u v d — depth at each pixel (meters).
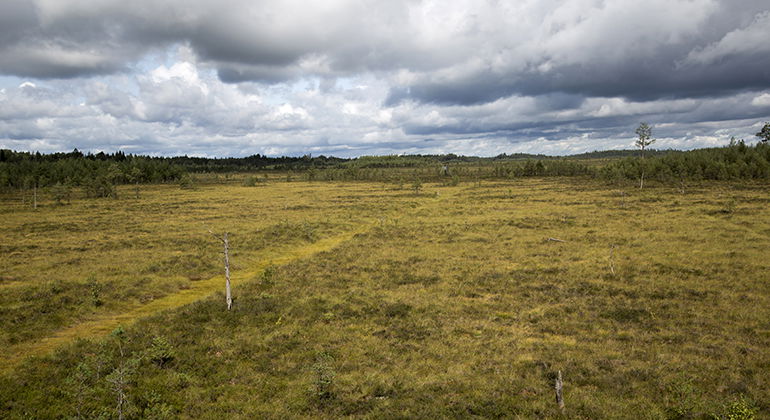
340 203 99.88
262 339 23.86
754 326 23.23
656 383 17.41
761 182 102.88
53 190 111.50
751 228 49.44
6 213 84.44
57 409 16.36
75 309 28.30
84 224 69.12
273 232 59.91
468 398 16.84
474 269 39.16
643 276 34.03
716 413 14.69
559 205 81.94
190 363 20.73
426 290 33.34
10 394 17.17
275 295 31.83
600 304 28.53
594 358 20.22
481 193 114.56
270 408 16.72
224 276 40.00
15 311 26.34
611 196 91.94
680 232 49.50
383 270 39.84
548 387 17.52
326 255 46.75
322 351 22.14
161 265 40.97
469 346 22.50
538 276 36.00
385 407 16.41
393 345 23.02
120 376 16.84
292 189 149.62
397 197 113.06
